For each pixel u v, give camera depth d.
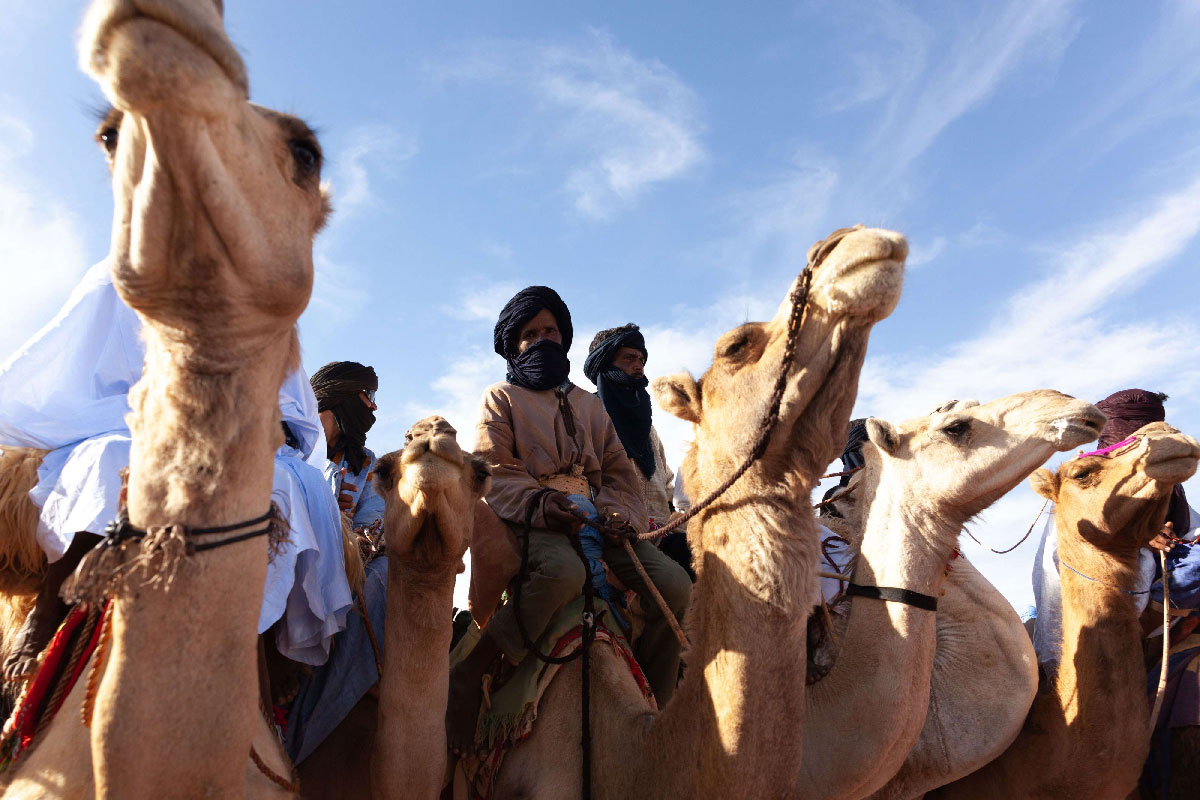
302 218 2.30
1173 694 6.37
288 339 2.41
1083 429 4.94
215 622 2.23
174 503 2.22
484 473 4.03
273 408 2.37
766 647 3.58
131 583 2.17
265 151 2.16
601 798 4.16
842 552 5.96
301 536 3.83
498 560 4.84
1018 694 5.63
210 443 2.21
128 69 1.76
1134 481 5.99
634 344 7.30
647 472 7.06
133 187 1.98
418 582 3.88
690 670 3.85
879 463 5.37
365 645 4.52
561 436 5.29
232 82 1.93
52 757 2.86
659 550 5.28
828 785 4.53
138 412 2.32
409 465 3.63
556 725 4.40
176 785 2.17
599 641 4.65
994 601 5.88
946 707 5.62
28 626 3.24
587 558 4.79
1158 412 7.78
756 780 3.50
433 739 3.93
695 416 4.10
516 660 4.56
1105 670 5.94
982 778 6.17
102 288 3.75
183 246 2.03
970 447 5.05
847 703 4.66
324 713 4.36
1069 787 5.86
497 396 5.30
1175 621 6.66
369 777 4.34
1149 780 6.51
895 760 4.63
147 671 2.16
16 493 3.37
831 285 3.48
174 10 1.78
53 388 3.61
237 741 2.25
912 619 4.76
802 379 3.63
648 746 4.00
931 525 4.96
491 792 4.36
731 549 3.70
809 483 3.70
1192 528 7.03
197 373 2.19
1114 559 6.09
